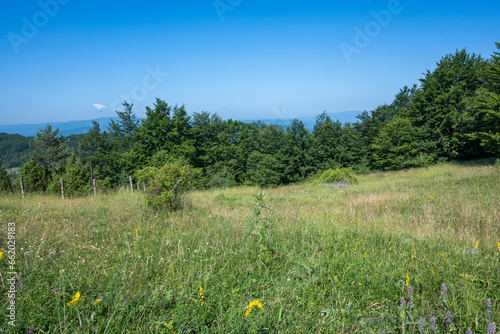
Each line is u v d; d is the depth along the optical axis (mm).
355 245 4777
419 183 16891
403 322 2609
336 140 53406
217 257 4086
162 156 32312
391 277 3619
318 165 52750
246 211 8938
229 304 2896
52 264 3479
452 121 34375
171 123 42156
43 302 2643
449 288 3299
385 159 42562
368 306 3016
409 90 55219
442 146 37031
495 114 23266
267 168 44906
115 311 2463
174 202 8867
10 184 20203
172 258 3941
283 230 5773
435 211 8070
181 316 2564
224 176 39156
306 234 5488
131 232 5516
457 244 4844
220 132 57938
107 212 7898
